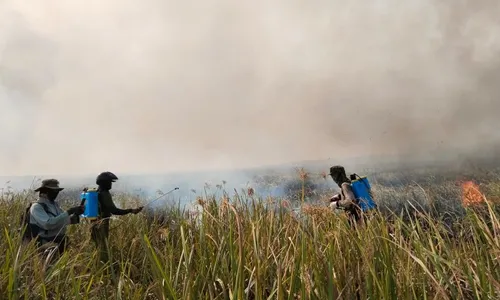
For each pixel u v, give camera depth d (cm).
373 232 254
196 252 272
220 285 239
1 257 293
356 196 424
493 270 218
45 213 426
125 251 422
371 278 203
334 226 295
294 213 310
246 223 296
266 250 249
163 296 210
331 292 183
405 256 234
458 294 197
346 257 244
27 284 248
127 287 251
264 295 220
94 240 445
